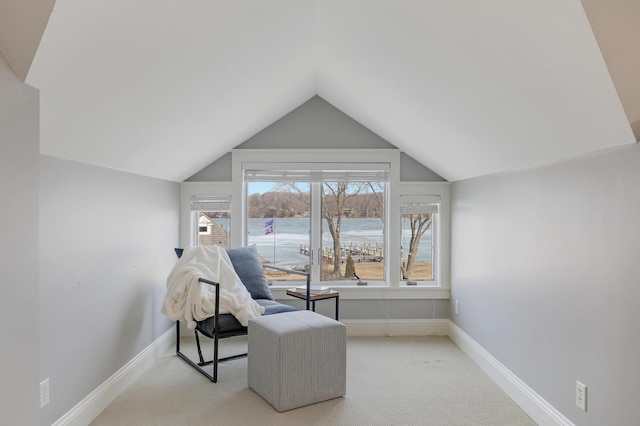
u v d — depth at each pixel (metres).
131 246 3.13
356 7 2.21
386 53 2.53
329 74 3.51
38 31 1.39
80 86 1.80
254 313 3.26
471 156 3.25
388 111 3.47
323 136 4.35
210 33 2.07
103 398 2.69
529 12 1.51
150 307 3.48
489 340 3.33
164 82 2.25
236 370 3.36
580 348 2.17
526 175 2.74
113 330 2.84
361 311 4.38
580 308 2.17
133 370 3.14
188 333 4.23
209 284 3.28
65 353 2.29
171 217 4.04
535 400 2.59
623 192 1.86
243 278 3.76
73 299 2.37
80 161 2.44
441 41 2.05
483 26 1.75
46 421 2.13
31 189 1.61
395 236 4.38
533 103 2.04
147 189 3.44
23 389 1.57
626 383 1.85
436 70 2.35
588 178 2.11
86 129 2.17
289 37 2.67
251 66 2.74
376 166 4.35
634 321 1.80
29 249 1.60
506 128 2.47
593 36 1.42
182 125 2.94
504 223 3.07
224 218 4.41
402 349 3.92
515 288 2.88
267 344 2.79
